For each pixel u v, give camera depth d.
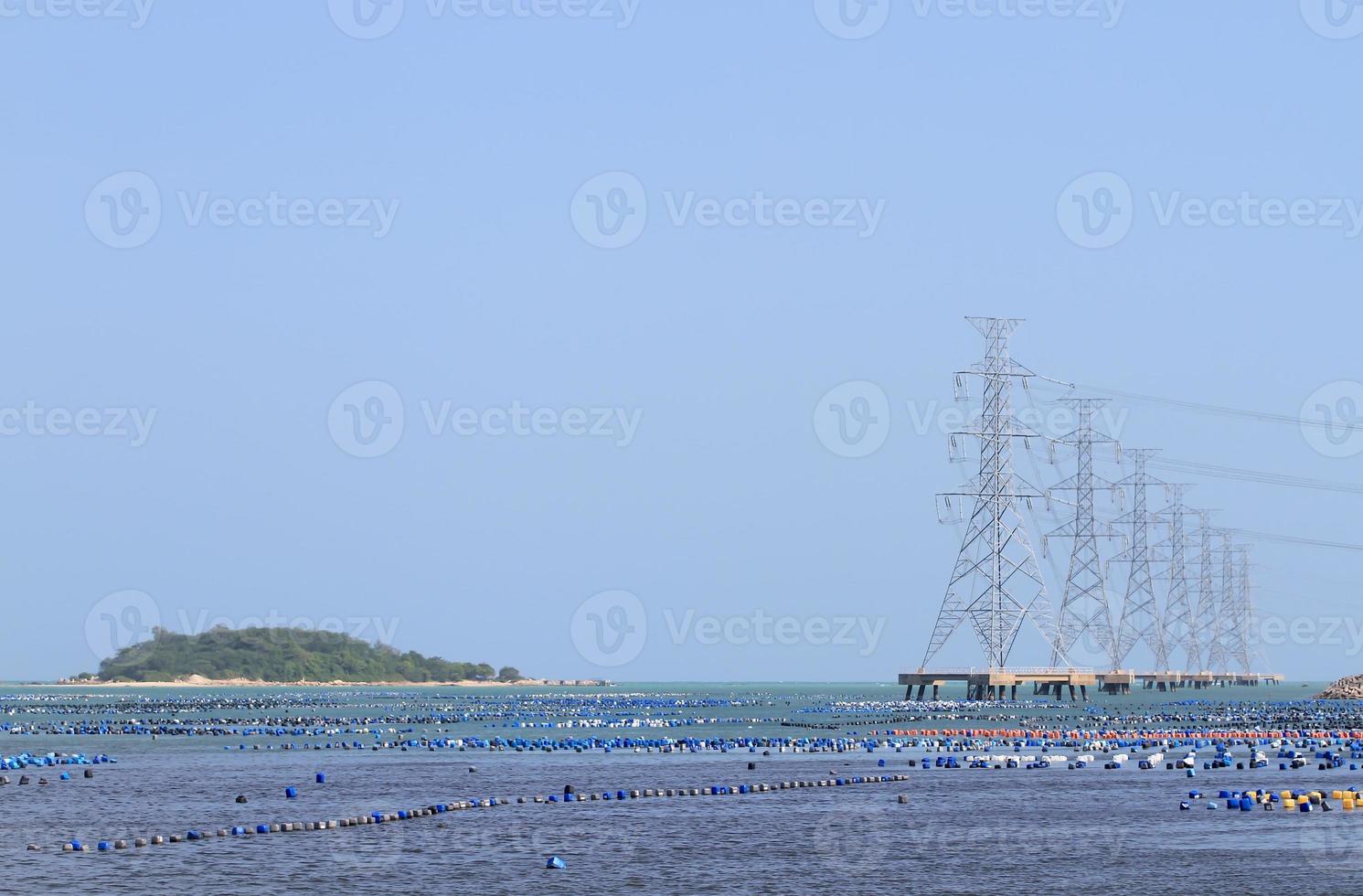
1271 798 95.44
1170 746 152.75
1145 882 67.31
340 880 67.81
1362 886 66.19
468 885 66.94
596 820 87.94
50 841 79.44
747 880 68.31
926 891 65.88
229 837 80.94
